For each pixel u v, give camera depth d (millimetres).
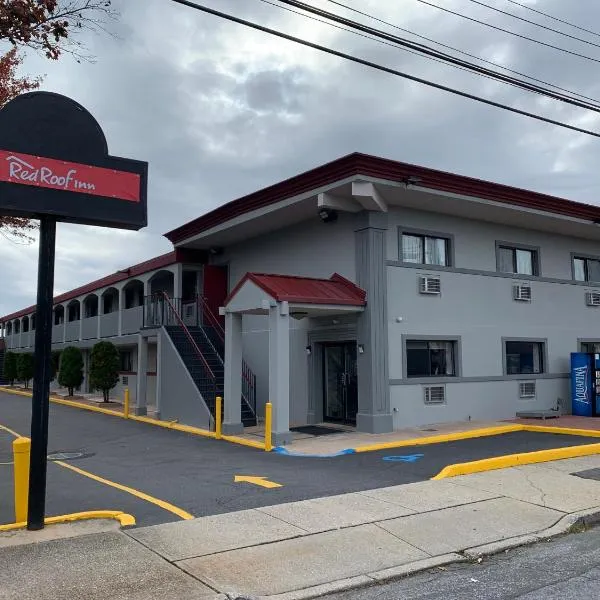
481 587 5684
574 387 19141
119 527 7137
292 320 18031
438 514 7871
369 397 15016
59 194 7285
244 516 7605
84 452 13500
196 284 23141
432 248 17062
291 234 18438
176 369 18406
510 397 18109
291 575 5852
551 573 6027
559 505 8375
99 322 29250
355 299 15070
